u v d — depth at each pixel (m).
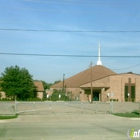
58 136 14.70
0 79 72.31
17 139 13.70
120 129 18.02
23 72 72.56
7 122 23.33
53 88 99.19
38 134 15.48
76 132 16.39
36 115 28.20
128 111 34.84
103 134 15.53
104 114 29.69
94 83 78.75
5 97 72.44
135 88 77.44
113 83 77.88
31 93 74.12
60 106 45.09
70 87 88.56
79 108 40.00
